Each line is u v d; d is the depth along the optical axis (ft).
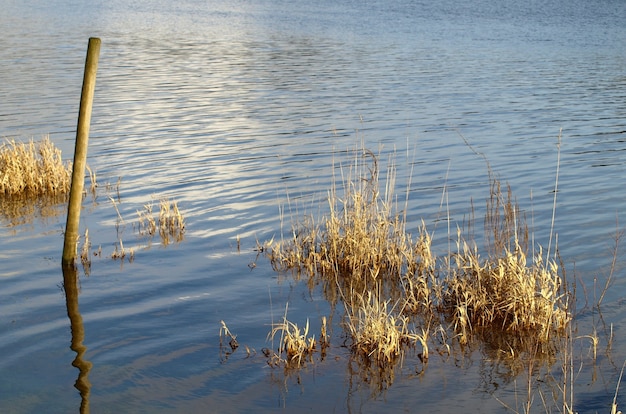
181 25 144.56
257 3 203.00
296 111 69.56
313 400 21.75
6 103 69.62
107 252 33.73
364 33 139.33
